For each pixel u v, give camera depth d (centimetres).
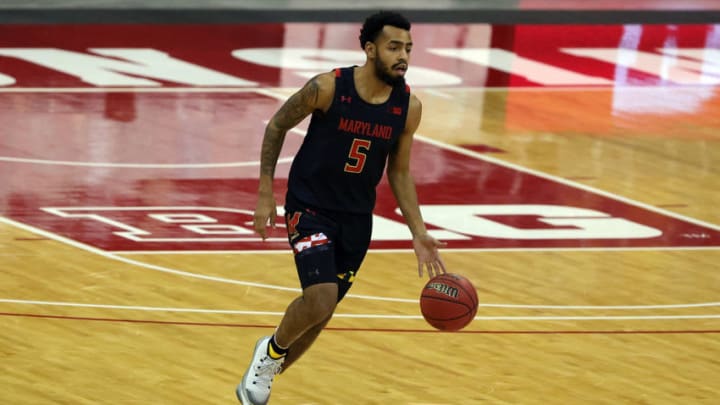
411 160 3444
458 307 1795
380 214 3030
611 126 3900
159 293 2444
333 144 1756
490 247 2839
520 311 2459
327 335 2258
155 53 4388
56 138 3444
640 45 4941
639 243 2930
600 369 2173
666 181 3425
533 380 2105
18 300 2353
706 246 2944
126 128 3575
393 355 2183
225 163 3347
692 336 2373
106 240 2734
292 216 1794
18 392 1930
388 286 2564
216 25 4847
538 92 4212
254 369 1825
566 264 2759
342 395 1995
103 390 1959
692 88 4384
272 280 2564
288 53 4497
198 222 2895
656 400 2042
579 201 3216
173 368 2070
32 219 2838
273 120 1773
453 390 2042
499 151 3581
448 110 3944
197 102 3856
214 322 2306
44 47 4362
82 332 2211
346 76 1752
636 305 2538
